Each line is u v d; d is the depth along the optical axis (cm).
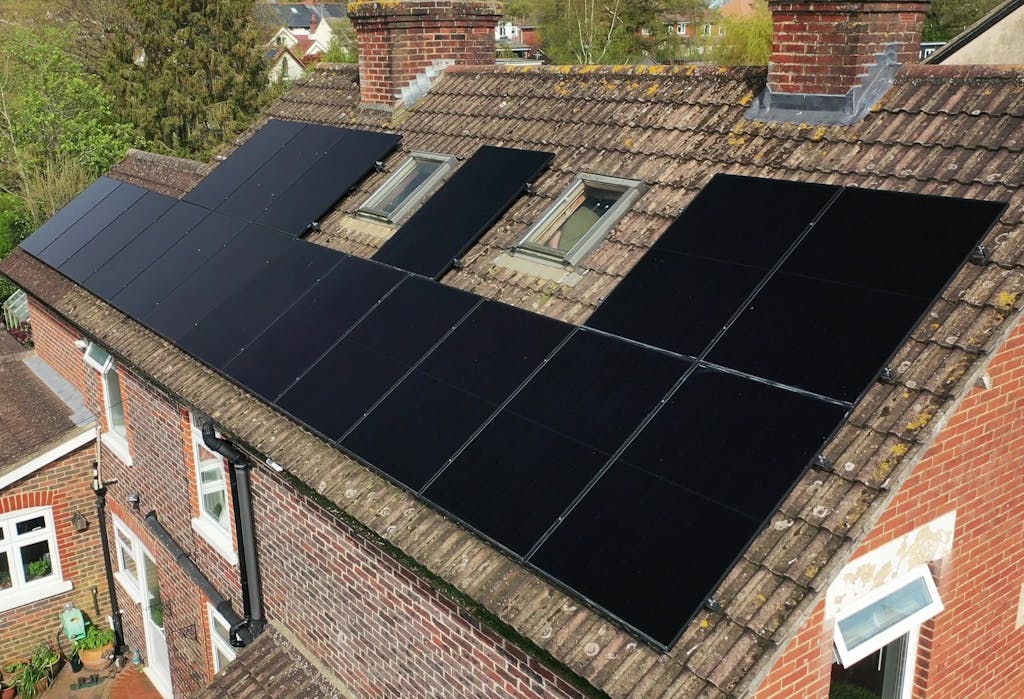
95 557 1627
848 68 812
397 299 897
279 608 995
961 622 723
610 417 635
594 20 6069
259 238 1166
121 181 1689
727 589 516
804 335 614
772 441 560
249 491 996
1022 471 721
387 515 698
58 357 1706
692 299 693
